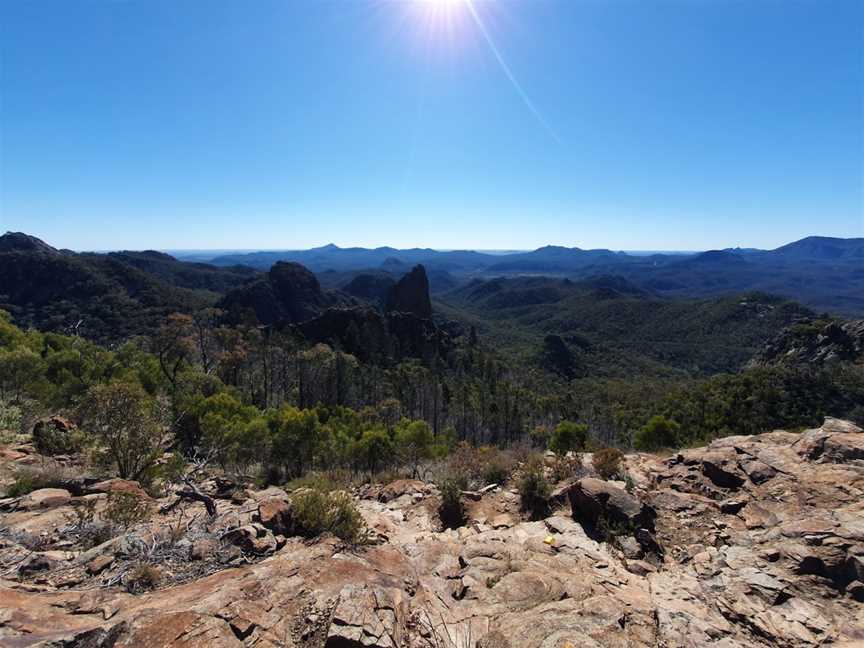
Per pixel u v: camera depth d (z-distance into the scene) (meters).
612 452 9.84
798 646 4.37
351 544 5.88
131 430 10.44
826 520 6.33
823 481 7.48
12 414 14.76
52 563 5.01
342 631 3.71
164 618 3.70
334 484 10.85
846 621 4.69
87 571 4.88
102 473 10.23
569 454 11.38
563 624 4.38
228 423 18.11
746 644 4.37
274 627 3.81
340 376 57.91
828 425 9.55
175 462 10.23
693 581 5.57
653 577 5.71
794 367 54.47
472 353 109.00
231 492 9.24
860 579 5.22
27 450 11.86
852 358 63.03
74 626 3.63
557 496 8.42
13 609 3.75
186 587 4.50
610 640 4.17
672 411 54.78
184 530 6.00
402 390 64.31
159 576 4.79
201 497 6.85
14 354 18.67
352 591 4.36
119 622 3.62
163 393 24.81
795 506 7.00
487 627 4.42
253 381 49.19
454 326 174.12
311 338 86.00
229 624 3.74
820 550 5.71
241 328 59.91
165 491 9.31
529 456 11.47
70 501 7.60
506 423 63.34
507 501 8.88
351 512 6.37
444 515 8.62
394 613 4.18
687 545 6.52
